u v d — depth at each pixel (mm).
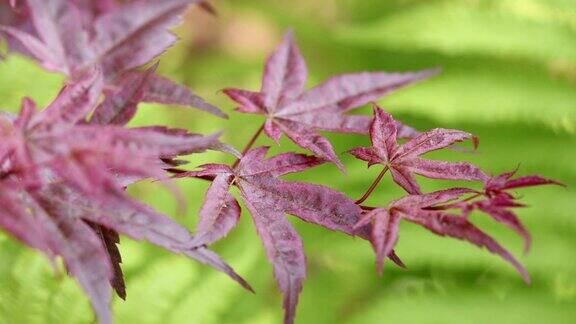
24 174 397
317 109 468
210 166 431
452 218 410
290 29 480
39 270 662
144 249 756
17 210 380
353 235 422
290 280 413
